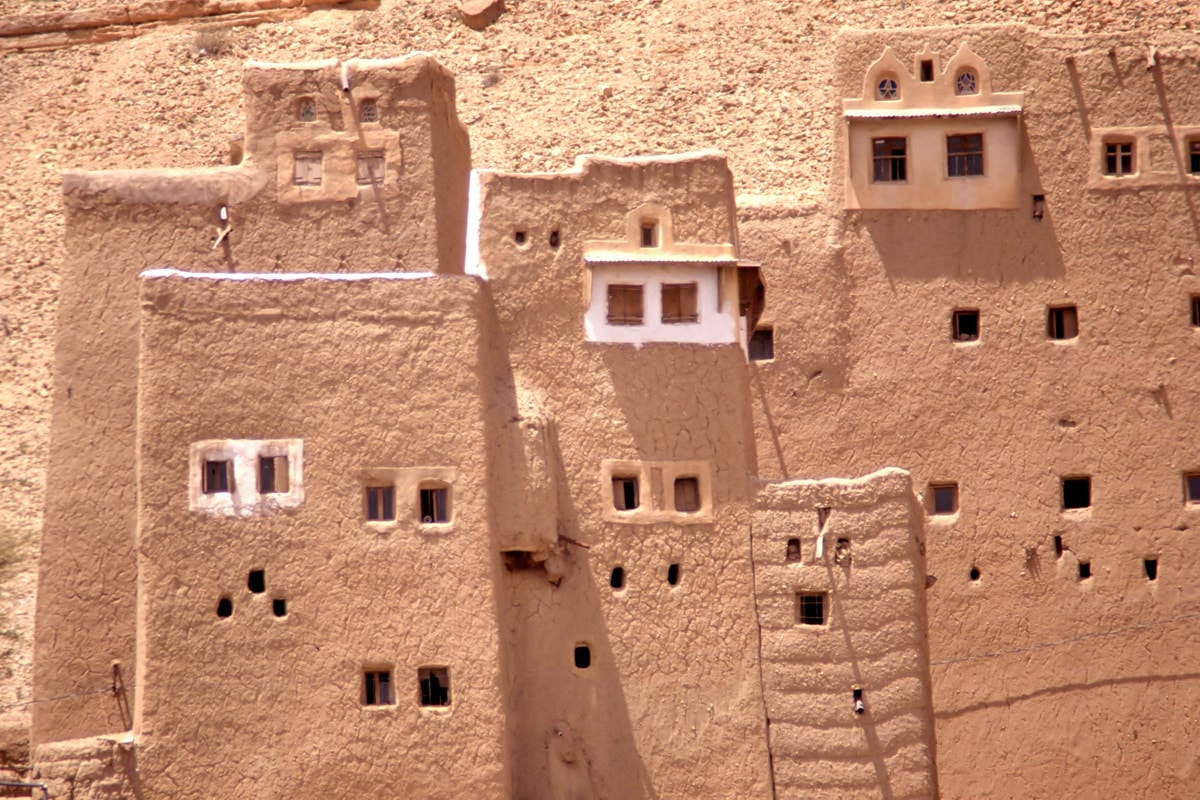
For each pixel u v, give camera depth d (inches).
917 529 2738.7
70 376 2883.9
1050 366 3233.3
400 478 2623.0
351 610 2591.0
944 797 3147.1
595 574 2684.5
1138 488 3206.2
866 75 3297.2
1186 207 3257.9
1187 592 3181.6
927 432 3225.9
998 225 3262.8
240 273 2778.1
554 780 2625.5
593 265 2753.4
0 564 3378.4
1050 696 3164.4
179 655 2559.1
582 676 2659.9
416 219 3004.4
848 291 3262.8
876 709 2647.6
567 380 2733.8
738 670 2672.2
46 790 2504.9
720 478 2723.9
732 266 2775.6
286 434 2620.6
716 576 2696.9
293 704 2566.4
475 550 2608.3
